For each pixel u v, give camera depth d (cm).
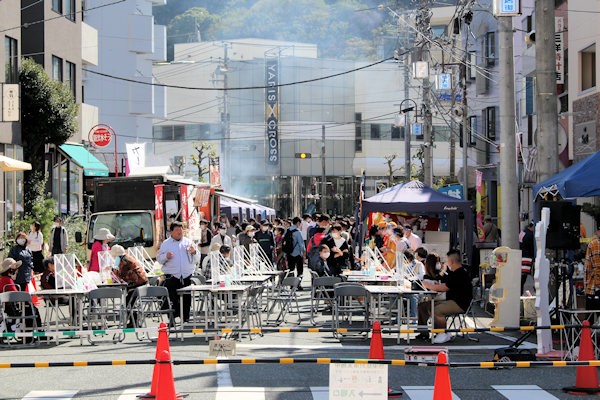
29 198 4200
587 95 3456
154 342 2048
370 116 9950
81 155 4878
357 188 9931
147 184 3528
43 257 3225
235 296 2520
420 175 7719
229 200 6406
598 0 3344
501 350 1678
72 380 1541
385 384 1090
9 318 2003
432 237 3766
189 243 2347
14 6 3944
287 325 2364
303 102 9712
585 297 1948
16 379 1555
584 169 2111
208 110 10112
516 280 2178
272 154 9594
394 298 2323
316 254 2870
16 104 3675
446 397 1125
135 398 1366
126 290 2269
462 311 2014
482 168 6038
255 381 1509
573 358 1683
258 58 9794
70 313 2262
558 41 3756
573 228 1950
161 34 8938
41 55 4575
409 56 6419
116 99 8150
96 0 8050
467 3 4662
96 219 3516
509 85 2606
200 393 1402
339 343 2002
